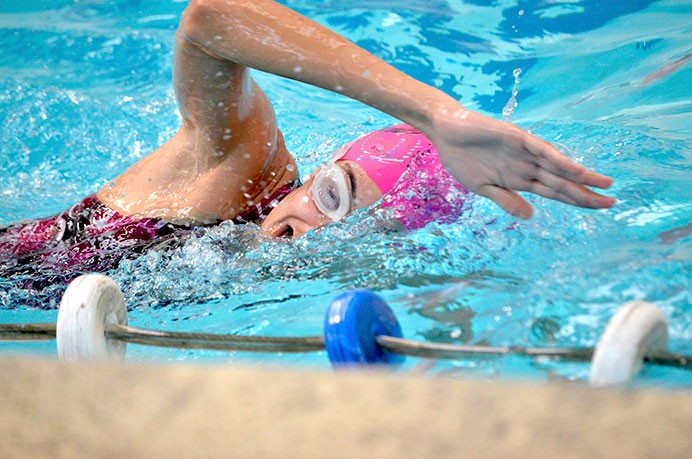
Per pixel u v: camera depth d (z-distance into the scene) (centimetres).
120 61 1476
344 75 526
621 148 807
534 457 206
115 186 769
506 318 459
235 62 582
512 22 1473
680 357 308
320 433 228
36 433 246
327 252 634
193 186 726
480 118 480
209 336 418
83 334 425
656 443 209
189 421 242
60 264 686
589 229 569
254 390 258
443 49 1405
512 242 569
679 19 1341
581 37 1365
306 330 510
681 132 880
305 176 916
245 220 742
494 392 245
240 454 221
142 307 609
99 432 243
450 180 647
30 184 1061
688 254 502
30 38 1570
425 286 550
